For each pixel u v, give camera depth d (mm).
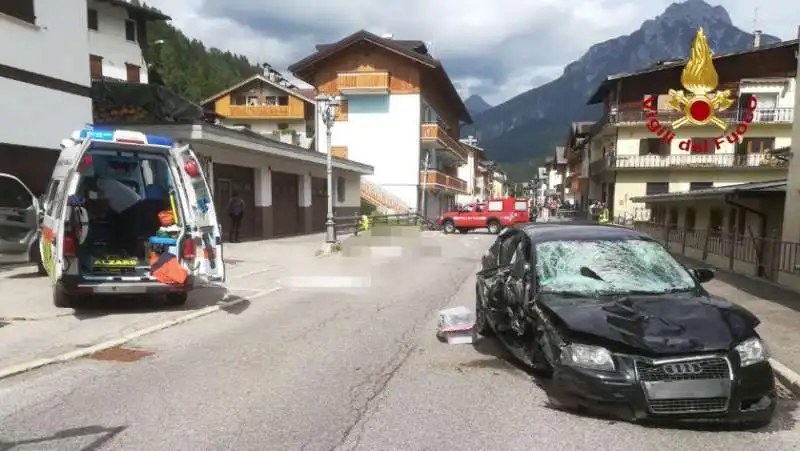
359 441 3953
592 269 5516
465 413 4480
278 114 53344
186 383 5195
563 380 4355
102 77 34406
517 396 4871
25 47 12273
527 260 5910
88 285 7617
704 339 4168
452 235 32438
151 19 39281
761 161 41219
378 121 41375
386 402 4730
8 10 11859
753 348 4215
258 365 5801
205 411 4496
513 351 5727
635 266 5551
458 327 6777
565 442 3930
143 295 9516
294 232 26344
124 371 5559
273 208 23984
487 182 103438
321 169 28062
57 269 7445
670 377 4047
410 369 5695
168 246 8148
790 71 40719
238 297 9828
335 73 41625
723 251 14391
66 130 13438
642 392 4039
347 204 33156
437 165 51938
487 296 6723
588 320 4469
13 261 10508
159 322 7645
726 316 4484
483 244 24234
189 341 6797
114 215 8914
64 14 13320
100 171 9039
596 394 4148
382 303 9539
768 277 11656
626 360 4145
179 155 8328
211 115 29750
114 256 8547
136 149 8125
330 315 8461
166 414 4426
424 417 4395
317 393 4949
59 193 7973
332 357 6129
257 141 19734
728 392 4016
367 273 13273
